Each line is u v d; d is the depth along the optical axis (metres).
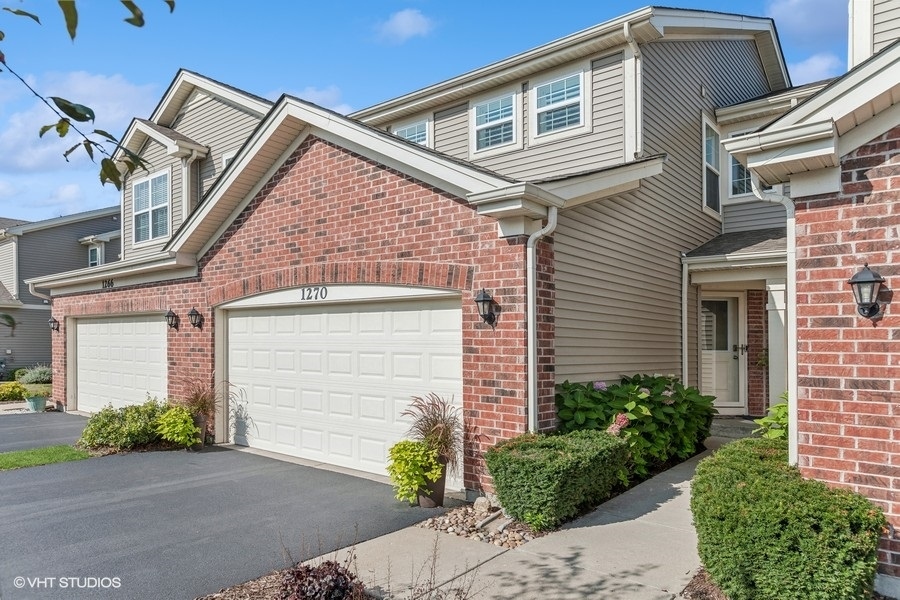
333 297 8.02
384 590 4.24
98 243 25.02
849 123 4.29
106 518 6.02
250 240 9.34
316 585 3.73
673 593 4.18
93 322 14.13
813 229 4.50
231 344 9.94
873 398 4.20
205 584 4.46
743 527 3.85
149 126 15.16
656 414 7.44
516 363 6.14
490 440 6.32
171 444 9.65
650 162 8.03
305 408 8.66
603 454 5.84
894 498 4.09
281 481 7.42
